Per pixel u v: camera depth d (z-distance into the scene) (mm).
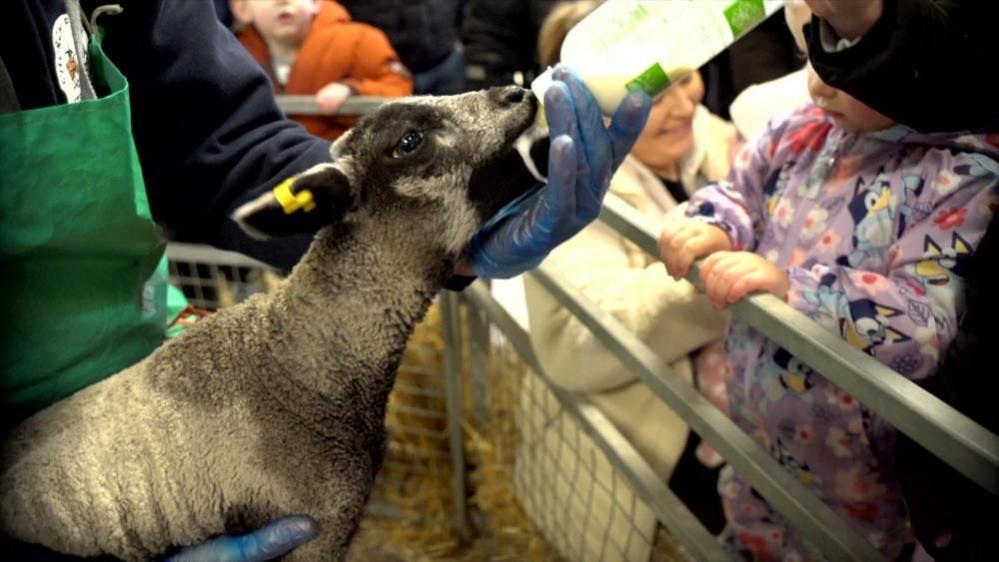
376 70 2529
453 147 974
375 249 1001
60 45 935
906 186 1165
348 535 1038
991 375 976
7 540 955
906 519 1322
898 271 1144
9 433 990
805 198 1307
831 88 1174
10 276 901
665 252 1237
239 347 998
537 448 1997
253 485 966
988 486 731
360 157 988
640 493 1429
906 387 830
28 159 819
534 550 2055
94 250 938
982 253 999
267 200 919
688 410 1239
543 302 1637
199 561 962
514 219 986
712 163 1859
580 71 896
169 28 1156
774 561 1485
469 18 2707
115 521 945
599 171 907
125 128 871
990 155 1130
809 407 1274
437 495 2410
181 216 1272
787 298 1125
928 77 989
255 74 1254
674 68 901
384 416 1077
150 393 983
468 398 2439
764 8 892
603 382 1616
